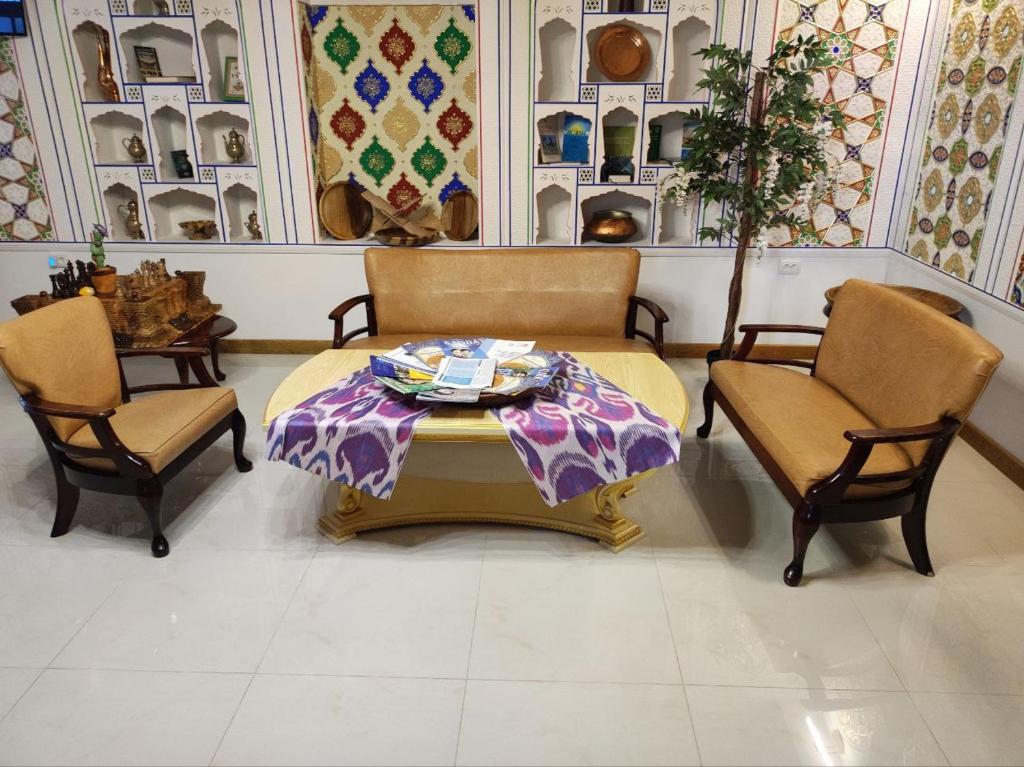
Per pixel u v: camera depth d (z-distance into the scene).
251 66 3.88
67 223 4.20
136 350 2.90
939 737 1.88
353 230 4.37
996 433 3.19
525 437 2.26
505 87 3.86
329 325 4.39
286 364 4.29
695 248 4.13
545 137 4.05
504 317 3.63
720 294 4.24
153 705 1.97
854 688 2.03
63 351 2.58
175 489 2.99
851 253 4.11
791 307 4.25
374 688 2.03
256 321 4.40
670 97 4.03
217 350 3.99
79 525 2.76
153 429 2.59
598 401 2.48
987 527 2.74
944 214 3.55
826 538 2.68
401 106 4.17
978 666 2.10
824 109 3.50
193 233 4.24
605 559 2.55
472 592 2.39
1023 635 2.22
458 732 1.89
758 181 3.84
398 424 2.28
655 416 2.38
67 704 1.98
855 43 3.72
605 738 1.88
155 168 4.08
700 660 2.12
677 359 4.36
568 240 4.18
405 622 2.27
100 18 3.79
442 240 4.28
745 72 3.73
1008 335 3.06
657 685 2.03
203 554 2.59
